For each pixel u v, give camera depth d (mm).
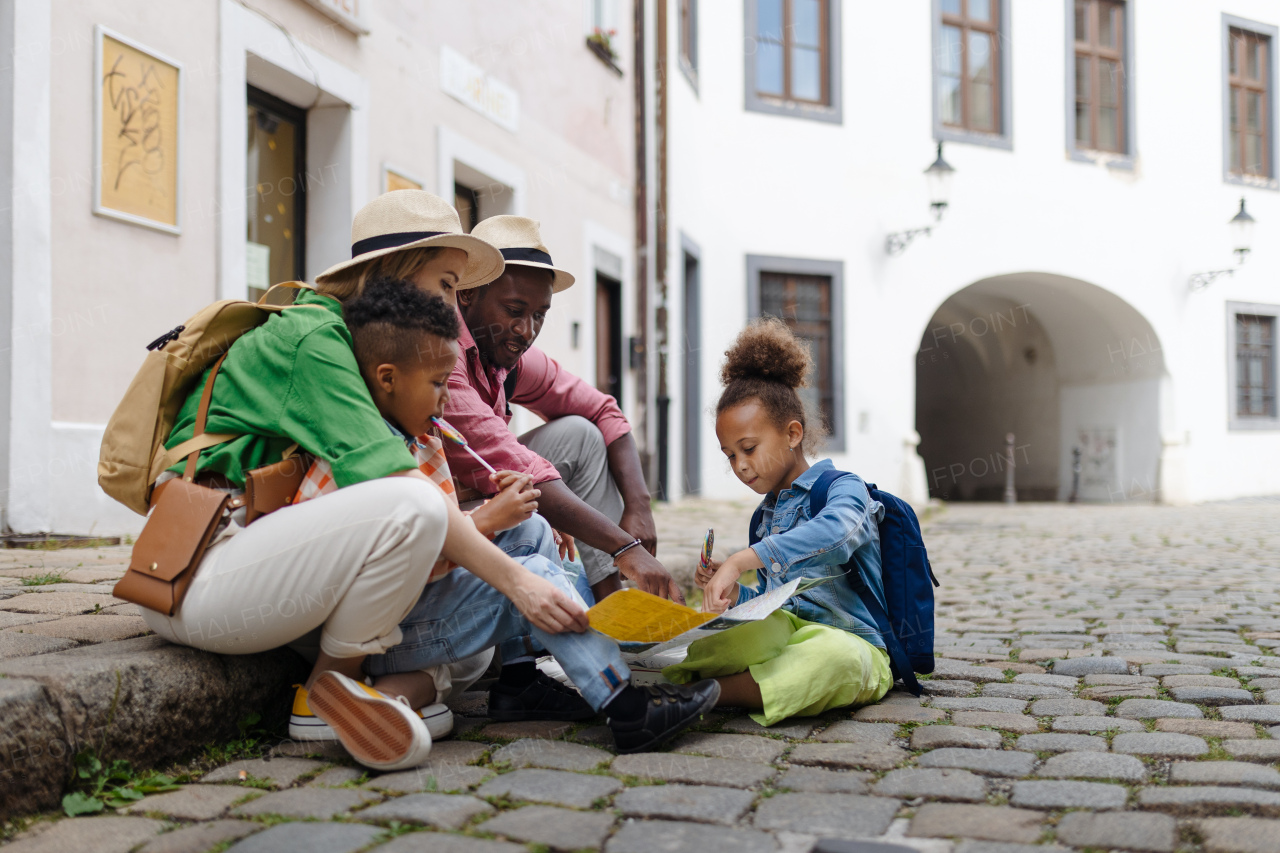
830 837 1646
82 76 4641
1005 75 14469
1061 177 14758
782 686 2389
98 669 1911
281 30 5906
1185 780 1926
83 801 1790
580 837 1639
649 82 10867
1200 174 15547
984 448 19172
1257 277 15977
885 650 2717
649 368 10664
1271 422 16047
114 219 4824
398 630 2117
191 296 5316
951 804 1819
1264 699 2678
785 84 13367
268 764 2066
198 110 5344
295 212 6555
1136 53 15211
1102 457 16438
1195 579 5754
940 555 7379
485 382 2758
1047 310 16500
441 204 2373
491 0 8297
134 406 2111
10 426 4324
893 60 13812
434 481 2260
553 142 9359
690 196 12086
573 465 2984
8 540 4270
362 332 2066
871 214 13664
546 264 2805
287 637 2070
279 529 1979
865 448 13555
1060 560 6941
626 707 2143
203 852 1591
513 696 2482
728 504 10992
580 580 2801
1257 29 15906
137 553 2072
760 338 2729
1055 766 2045
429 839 1625
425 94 7391
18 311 4336
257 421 2031
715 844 1615
